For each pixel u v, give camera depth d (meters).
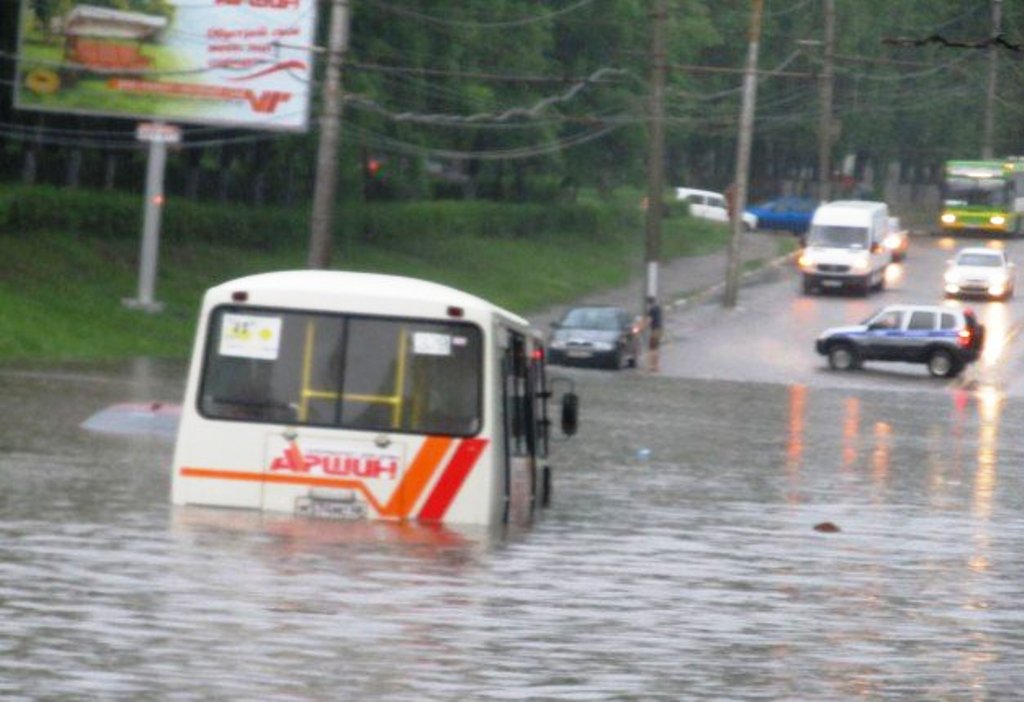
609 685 27.69
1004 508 59.81
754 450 78.44
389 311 44.75
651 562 41.81
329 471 44.59
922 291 194.75
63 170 155.75
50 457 59.44
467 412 44.62
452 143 194.88
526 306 170.38
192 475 45.03
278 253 161.75
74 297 127.69
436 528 44.31
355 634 30.69
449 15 179.38
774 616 34.78
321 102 156.88
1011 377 139.38
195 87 128.25
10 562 36.88
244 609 32.50
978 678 29.44
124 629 30.31
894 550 46.88
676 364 141.12
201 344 45.00
